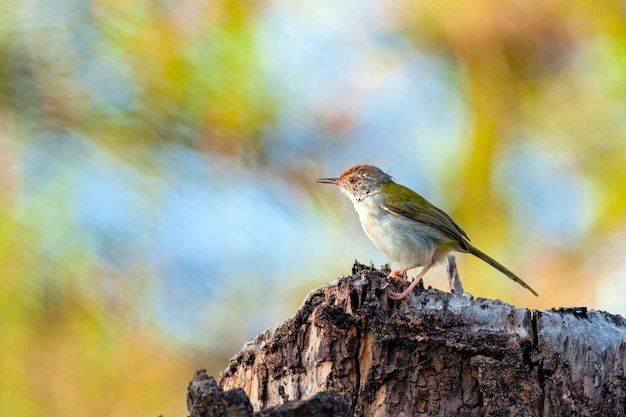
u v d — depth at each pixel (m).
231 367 7.98
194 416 6.03
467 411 6.98
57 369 11.10
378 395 7.08
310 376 7.31
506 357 7.00
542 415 6.92
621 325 7.57
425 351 7.07
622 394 7.10
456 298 7.39
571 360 7.12
